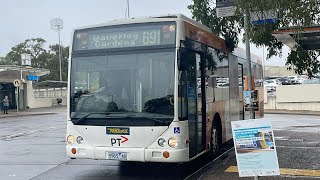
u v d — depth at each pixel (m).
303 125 21.56
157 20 8.53
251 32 7.43
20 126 24.45
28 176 9.48
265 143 6.16
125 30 8.70
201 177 8.51
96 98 8.70
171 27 8.45
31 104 49.50
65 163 11.05
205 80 9.95
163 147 8.18
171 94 8.23
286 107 37.19
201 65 9.85
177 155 8.13
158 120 8.21
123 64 8.60
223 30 12.59
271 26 7.81
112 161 11.06
